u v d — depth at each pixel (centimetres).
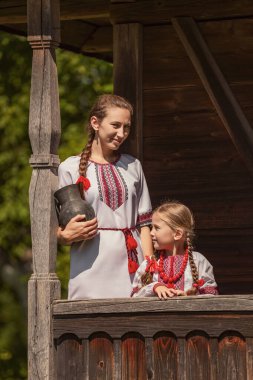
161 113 1477
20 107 2947
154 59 1479
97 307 1128
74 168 1171
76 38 1722
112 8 1479
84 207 1143
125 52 1472
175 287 1127
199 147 1465
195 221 1463
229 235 1455
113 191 1161
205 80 1447
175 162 1470
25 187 2922
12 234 2972
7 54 2964
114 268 1152
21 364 3362
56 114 1186
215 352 1080
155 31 1479
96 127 1171
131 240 1159
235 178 1452
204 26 1461
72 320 1144
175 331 1095
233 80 1450
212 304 1081
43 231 1163
